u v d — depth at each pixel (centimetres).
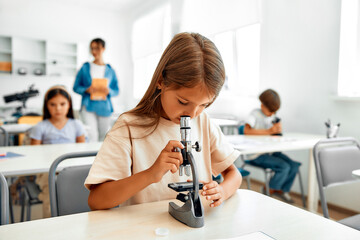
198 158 94
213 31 375
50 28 617
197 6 405
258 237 58
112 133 83
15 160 152
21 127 290
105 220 66
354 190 244
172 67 68
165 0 520
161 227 63
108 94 342
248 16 322
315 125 279
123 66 684
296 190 297
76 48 642
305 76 286
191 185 68
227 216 69
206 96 68
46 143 217
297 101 296
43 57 623
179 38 72
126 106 681
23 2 589
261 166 241
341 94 258
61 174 96
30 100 611
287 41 303
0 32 583
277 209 74
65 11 626
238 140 222
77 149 184
